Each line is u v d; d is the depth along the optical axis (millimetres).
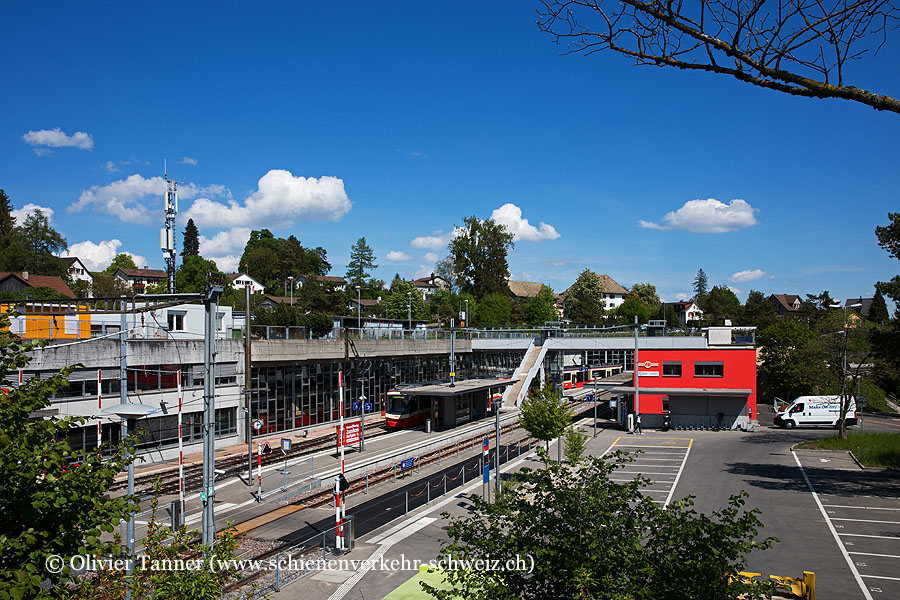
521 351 66625
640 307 106562
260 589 16328
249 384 30547
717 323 109500
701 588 7062
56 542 6785
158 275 115312
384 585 16609
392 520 23188
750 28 5680
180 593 8953
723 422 45000
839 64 5609
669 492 26719
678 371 45906
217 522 22719
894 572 17484
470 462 34625
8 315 8391
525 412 31328
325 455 35281
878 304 90812
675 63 6039
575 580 7355
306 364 44188
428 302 106062
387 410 45438
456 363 65312
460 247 104688
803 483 28094
